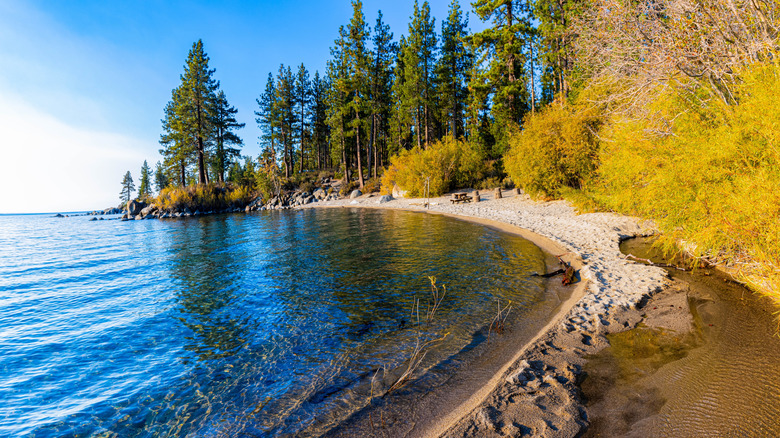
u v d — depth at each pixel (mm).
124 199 102750
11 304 8273
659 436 2693
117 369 4809
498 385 3645
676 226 7184
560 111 17281
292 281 8750
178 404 3891
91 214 67500
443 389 3762
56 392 4277
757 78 4984
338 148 57625
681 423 2820
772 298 4934
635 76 6602
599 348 4281
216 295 7984
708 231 5668
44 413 3844
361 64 41000
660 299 5727
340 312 6434
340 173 52875
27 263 13984
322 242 14391
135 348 5461
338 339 5309
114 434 3434
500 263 9336
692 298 5594
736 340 4102
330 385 4043
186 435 3350
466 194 26750
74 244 19766
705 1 5555
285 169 56875
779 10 4984
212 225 25969
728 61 5629
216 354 5078
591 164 15844
